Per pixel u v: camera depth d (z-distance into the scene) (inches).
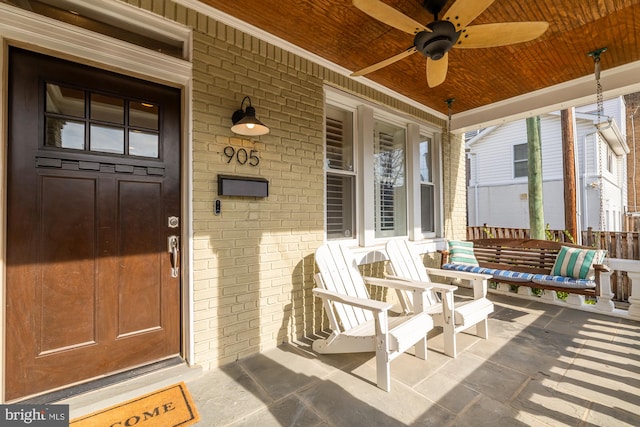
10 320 70.8
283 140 112.7
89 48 76.3
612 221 388.8
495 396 78.3
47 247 75.2
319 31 106.1
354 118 144.6
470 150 403.9
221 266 96.5
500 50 116.8
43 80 74.8
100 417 70.5
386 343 82.0
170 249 93.1
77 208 79.1
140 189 88.4
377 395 79.4
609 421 68.2
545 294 159.9
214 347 94.5
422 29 79.7
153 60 85.0
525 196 357.7
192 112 91.2
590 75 138.6
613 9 93.0
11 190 71.0
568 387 81.9
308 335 119.2
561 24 100.3
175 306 94.3
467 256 177.3
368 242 142.3
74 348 78.3
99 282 82.0
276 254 110.0
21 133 72.2
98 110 82.1
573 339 113.5
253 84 104.7
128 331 86.2
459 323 100.0
